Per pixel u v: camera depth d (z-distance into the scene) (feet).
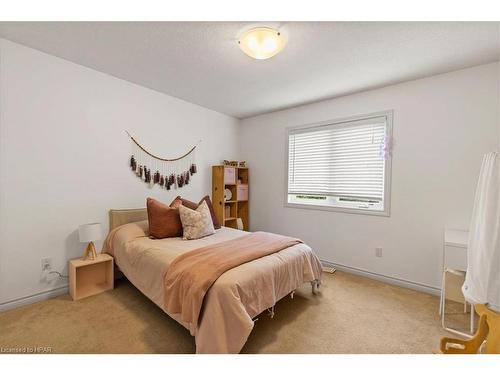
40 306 7.20
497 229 4.36
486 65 7.55
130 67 8.27
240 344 4.84
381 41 6.39
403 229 9.13
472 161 7.82
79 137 8.26
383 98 9.50
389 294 8.43
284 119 12.62
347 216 10.52
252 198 14.07
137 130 9.87
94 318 6.65
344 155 10.69
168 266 6.24
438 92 8.35
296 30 5.96
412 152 8.89
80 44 6.89
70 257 8.12
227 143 13.91
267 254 6.83
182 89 10.17
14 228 7.04
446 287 6.93
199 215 8.89
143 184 10.17
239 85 9.55
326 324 6.58
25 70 7.09
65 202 8.00
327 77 8.69
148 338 5.85
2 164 6.80
